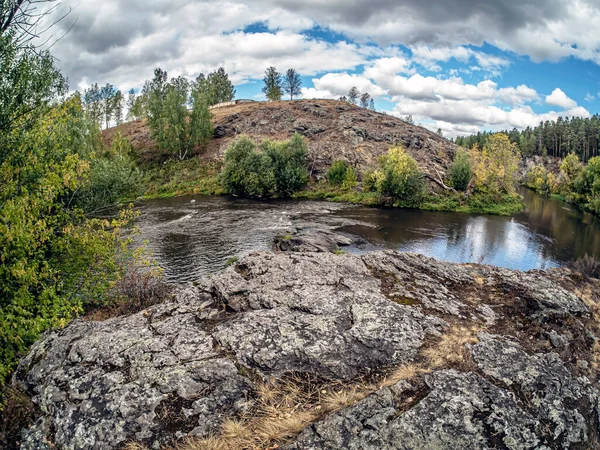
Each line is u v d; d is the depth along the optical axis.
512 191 65.69
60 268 11.03
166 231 32.59
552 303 9.79
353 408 6.06
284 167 56.75
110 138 83.44
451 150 72.88
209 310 9.36
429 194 55.38
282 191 56.28
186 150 69.81
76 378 6.90
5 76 9.11
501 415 5.93
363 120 80.00
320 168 62.97
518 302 10.20
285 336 7.84
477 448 5.46
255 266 11.79
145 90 86.06
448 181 59.66
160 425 5.99
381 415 5.91
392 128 77.81
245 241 29.89
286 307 9.05
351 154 65.62
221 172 57.03
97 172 23.22
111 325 8.74
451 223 42.03
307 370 7.08
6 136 9.30
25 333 8.10
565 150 121.06
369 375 7.03
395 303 9.38
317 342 7.66
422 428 5.66
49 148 10.98
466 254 30.50
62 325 8.42
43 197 9.53
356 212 46.00
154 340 7.86
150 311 9.51
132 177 27.61
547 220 47.66
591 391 7.10
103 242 11.43
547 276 15.36
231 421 6.05
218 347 7.68
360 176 60.66
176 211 42.69
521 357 7.48
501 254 31.00
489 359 7.35
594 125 121.19
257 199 53.47
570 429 6.08
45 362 7.49
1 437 6.11
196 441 5.74
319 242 28.53
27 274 8.30
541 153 125.00
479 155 68.12
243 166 55.62
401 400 6.27
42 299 8.87
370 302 9.31
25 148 9.66
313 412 6.21
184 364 7.13
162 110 69.25
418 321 8.63
